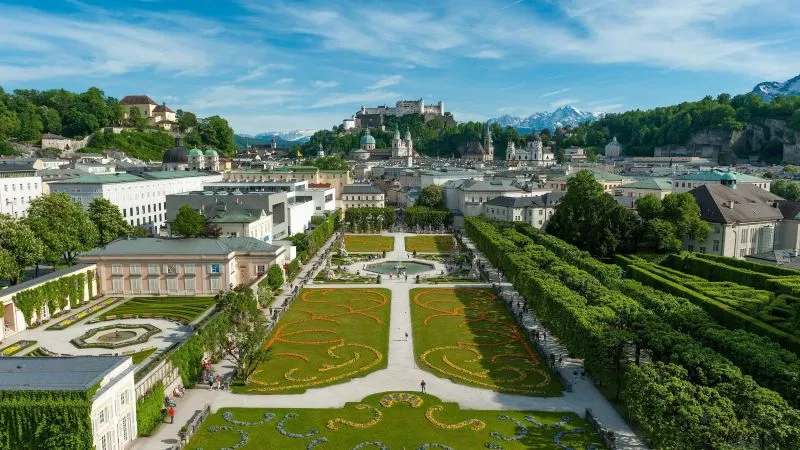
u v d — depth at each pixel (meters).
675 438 78.88
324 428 92.69
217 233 192.75
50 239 165.12
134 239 172.88
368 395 105.31
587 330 111.31
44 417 75.94
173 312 147.62
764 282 163.62
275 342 133.62
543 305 140.00
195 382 109.62
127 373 86.75
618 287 156.75
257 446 86.94
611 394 106.56
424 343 134.00
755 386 85.44
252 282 159.62
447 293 182.38
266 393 106.06
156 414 93.94
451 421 95.31
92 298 161.50
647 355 115.38
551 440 89.56
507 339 137.25
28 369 82.62
